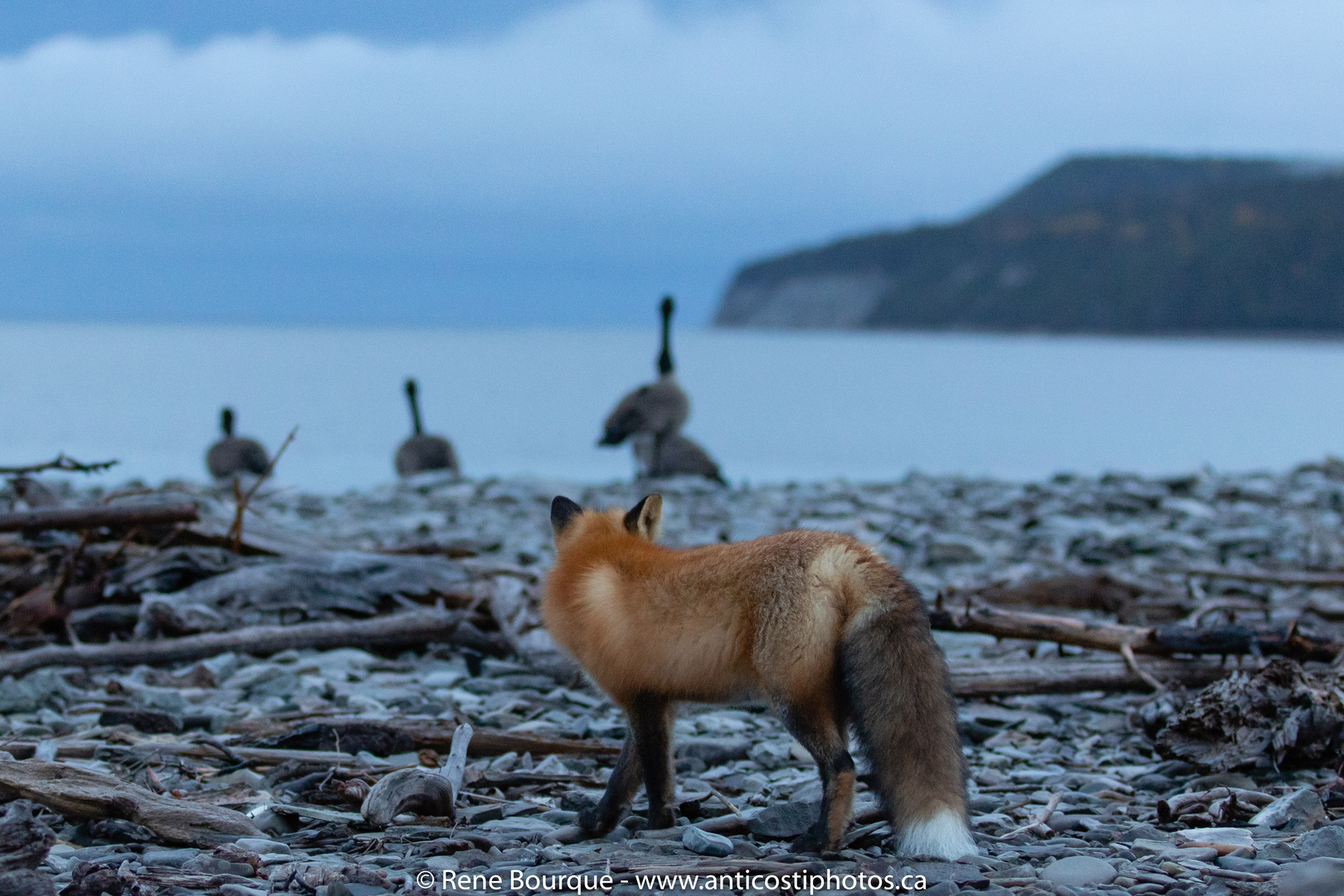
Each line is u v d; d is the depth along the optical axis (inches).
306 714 396.2
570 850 286.4
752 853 281.3
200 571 553.3
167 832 284.5
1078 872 257.3
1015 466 1568.7
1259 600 605.3
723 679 286.7
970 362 5895.7
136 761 347.9
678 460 1192.2
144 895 242.7
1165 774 361.7
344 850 285.0
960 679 438.6
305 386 3029.0
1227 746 358.9
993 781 356.8
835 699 275.7
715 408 2632.9
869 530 832.9
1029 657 473.7
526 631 512.1
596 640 300.0
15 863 239.5
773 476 1429.6
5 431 1659.7
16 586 539.5
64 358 4419.3
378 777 330.3
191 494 598.2
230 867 263.4
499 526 874.8
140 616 505.7
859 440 1908.2
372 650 519.5
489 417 2228.1
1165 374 4712.1
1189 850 275.1
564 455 1664.6
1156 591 606.2
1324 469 1195.9
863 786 338.0
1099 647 446.6
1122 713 430.6
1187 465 1578.5
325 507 988.6
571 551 318.7
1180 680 435.5
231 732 384.2
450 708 412.5
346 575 543.2
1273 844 273.9
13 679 439.2
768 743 390.3
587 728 400.5
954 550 754.8
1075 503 969.5
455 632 513.7
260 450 1149.1
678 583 288.7
